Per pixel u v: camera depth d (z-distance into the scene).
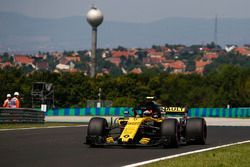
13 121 90.25
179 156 41.97
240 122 126.19
